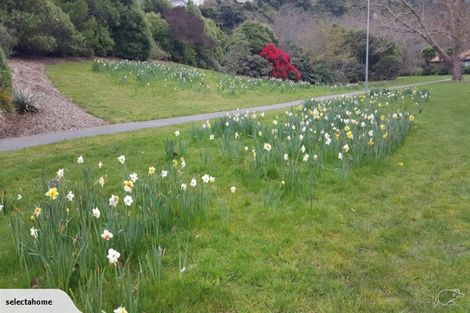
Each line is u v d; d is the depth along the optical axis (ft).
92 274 10.04
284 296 10.28
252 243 13.10
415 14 77.25
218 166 21.33
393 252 12.69
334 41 139.74
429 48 160.76
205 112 44.83
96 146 26.55
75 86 54.24
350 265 11.89
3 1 62.85
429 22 83.92
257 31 116.47
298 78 113.19
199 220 14.42
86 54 81.76
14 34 63.10
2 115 33.63
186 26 107.04
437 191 18.39
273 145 22.43
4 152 25.46
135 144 26.63
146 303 9.54
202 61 116.26
